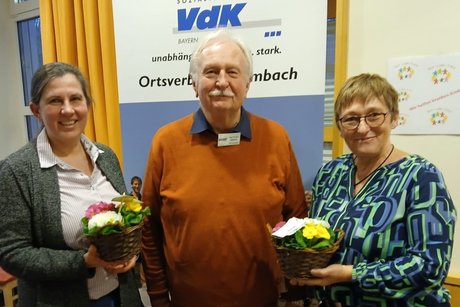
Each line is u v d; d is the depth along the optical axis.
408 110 1.61
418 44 1.56
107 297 1.20
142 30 1.73
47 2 2.15
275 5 1.53
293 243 0.92
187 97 1.71
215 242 1.15
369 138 1.00
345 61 1.58
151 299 1.34
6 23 3.07
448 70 1.52
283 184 1.24
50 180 1.08
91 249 1.00
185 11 1.65
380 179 1.02
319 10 1.48
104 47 2.00
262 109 1.60
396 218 0.94
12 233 1.03
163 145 1.24
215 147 1.19
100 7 1.97
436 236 0.88
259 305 1.22
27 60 3.13
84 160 1.22
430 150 1.60
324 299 1.11
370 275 0.92
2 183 1.03
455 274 1.62
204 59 1.10
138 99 1.79
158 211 1.32
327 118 1.67
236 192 1.16
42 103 1.07
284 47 1.54
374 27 1.62
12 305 2.04
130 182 1.88
